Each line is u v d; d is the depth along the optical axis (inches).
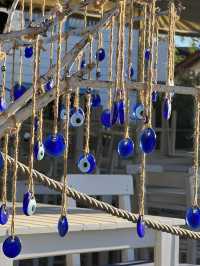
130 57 84.7
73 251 110.3
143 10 85.0
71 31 82.2
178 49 440.8
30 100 77.6
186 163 264.1
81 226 109.1
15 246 80.5
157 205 180.2
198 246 179.3
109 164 246.2
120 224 113.9
